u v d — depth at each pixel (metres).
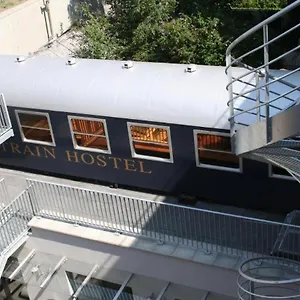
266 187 11.55
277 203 11.64
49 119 13.42
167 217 11.41
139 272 11.60
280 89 11.04
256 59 17.98
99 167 13.45
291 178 11.21
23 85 13.70
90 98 12.79
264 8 20.12
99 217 12.02
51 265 12.76
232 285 10.53
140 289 11.84
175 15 19.91
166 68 12.84
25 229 12.63
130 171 13.05
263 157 8.30
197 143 11.81
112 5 20.34
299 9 18.22
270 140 7.65
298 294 9.90
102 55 18.67
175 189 12.70
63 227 12.22
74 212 12.27
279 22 18.70
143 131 12.34
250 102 11.05
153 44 18.67
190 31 18.05
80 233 11.95
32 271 12.70
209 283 10.80
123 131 12.57
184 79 12.24
